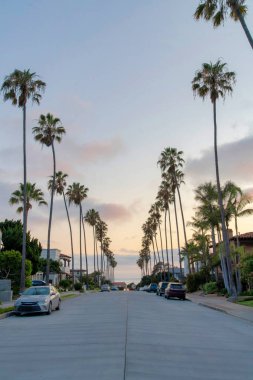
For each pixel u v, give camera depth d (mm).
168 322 19531
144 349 11648
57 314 24281
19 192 55906
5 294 35594
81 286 76438
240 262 45125
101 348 11773
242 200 48750
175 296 41969
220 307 28750
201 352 11477
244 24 23562
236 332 16266
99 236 148000
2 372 9039
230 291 42344
